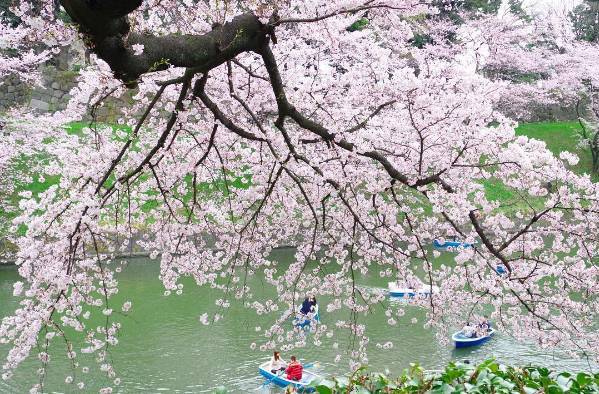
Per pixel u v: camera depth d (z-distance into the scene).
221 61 4.37
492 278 6.09
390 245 6.21
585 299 6.27
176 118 5.22
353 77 6.25
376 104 6.41
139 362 11.84
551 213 5.86
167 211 6.91
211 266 7.23
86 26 3.13
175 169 6.75
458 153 5.98
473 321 7.29
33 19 3.77
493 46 23.70
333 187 5.94
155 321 14.22
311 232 7.63
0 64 17.72
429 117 5.73
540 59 32.03
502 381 4.14
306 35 6.30
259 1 4.25
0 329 5.18
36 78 21.17
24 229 18.66
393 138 5.93
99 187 5.15
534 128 34.50
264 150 6.78
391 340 13.26
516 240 6.14
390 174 5.41
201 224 6.98
